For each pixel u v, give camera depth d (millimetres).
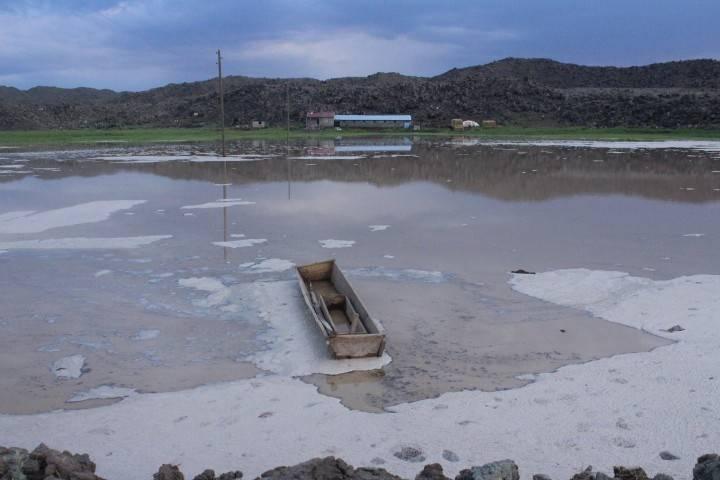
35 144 74000
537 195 31812
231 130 103062
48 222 24234
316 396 9969
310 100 121938
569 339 12219
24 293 15352
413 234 22109
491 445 8406
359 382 10477
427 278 16469
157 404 9758
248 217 25578
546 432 8727
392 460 8031
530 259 18438
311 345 11961
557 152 58844
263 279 16391
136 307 14336
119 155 57812
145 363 11359
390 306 14266
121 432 8898
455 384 10352
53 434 8852
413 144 73375
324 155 56812
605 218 25172
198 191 33500
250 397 9953
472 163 48656
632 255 18797
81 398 10047
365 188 34594
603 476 6742
